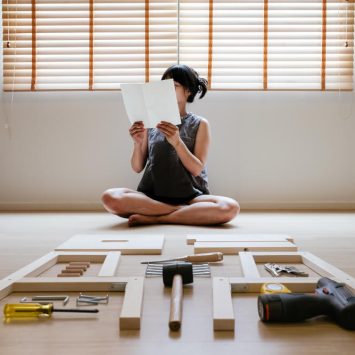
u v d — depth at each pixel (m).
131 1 3.26
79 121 3.23
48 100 3.24
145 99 2.17
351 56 3.28
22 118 3.23
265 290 1.02
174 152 2.48
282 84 3.26
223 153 3.23
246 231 2.15
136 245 1.66
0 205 3.21
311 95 3.26
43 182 3.23
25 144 3.23
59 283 1.09
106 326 0.86
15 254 1.61
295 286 1.07
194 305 0.98
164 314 0.92
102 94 3.25
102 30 3.27
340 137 3.24
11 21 3.27
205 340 0.79
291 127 3.24
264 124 3.23
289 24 3.27
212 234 1.99
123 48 3.29
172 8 3.26
